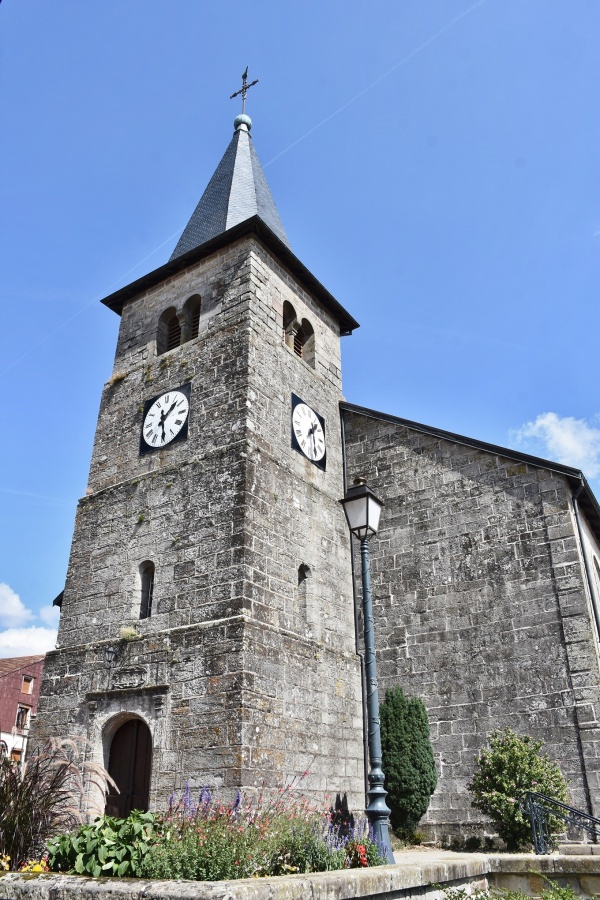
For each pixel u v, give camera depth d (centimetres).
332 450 1802
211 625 1310
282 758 1262
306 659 1410
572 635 1401
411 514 1689
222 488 1448
